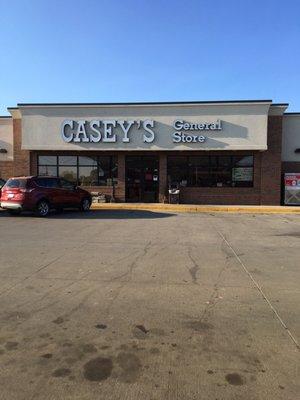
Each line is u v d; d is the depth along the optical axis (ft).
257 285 23.89
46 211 61.41
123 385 12.91
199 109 79.82
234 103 79.05
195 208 73.72
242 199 83.15
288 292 22.61
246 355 15.01
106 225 50.19
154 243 37.40
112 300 20.97
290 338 16.52
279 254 32.96
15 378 13.26
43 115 81.56
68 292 22.22
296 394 12.47
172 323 17.99
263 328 17.52
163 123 80.38
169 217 60.80
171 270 27.17
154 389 12.69
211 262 29.76
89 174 85.66
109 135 80.89
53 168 85.61
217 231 45.93
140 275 25.82
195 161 83.97
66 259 30.25
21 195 59.41
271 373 13.73
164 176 83.97
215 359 14.67
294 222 55.98
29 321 18.07
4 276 25.39
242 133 79.46
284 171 85.15
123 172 84.64
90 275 25.72
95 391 12.55
